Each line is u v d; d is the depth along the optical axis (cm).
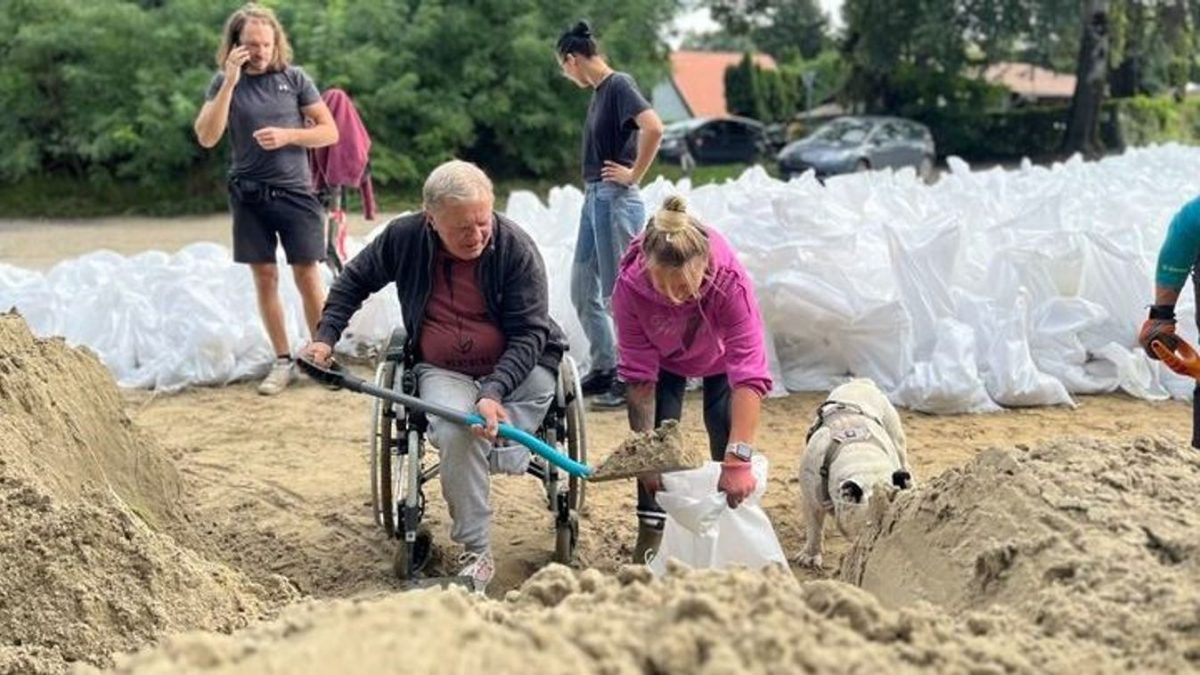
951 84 3700
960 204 963
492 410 482
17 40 2659
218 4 2766
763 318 802
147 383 855
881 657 247
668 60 3203
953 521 359
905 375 790
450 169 487
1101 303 819
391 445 523
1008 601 311
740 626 243
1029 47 3784
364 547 564
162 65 2700
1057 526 324
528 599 282
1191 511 328
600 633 241
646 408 527
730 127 3316
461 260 503
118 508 428
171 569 410
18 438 470
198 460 695
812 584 275
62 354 547
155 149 2659
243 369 859
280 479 660
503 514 607
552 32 2958
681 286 480
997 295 827
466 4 2911
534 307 507
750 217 820
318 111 775
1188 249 513
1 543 403
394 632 235
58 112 2714
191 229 2370
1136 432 718
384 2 2873
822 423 539
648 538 535
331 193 933
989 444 700
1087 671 259
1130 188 1077
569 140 3000
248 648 246
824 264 794
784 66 4525
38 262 1842
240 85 759
